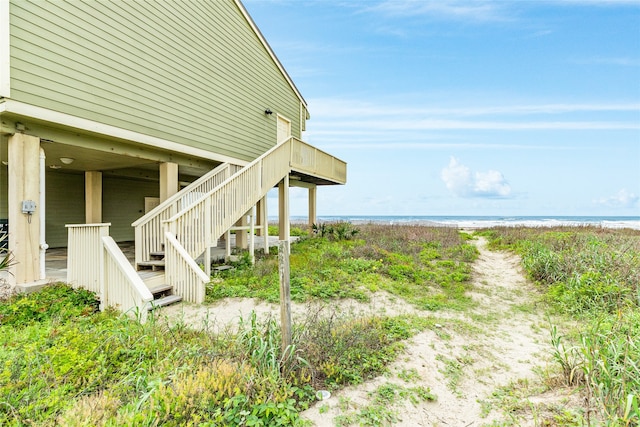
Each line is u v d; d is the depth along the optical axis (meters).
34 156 4.50
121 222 10.72
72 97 4.65
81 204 10.05
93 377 2.36
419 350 3.47
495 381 2.96
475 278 7.16
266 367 2.55
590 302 4.95
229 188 6.24
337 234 11.33
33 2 4.16
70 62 4.62
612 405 2.07
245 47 8.66
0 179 8.03
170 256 5.06
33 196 4.50
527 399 2.58
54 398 2.01
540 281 6.54
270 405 2.12
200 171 8.94
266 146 9.71
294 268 6.57
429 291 6.01
